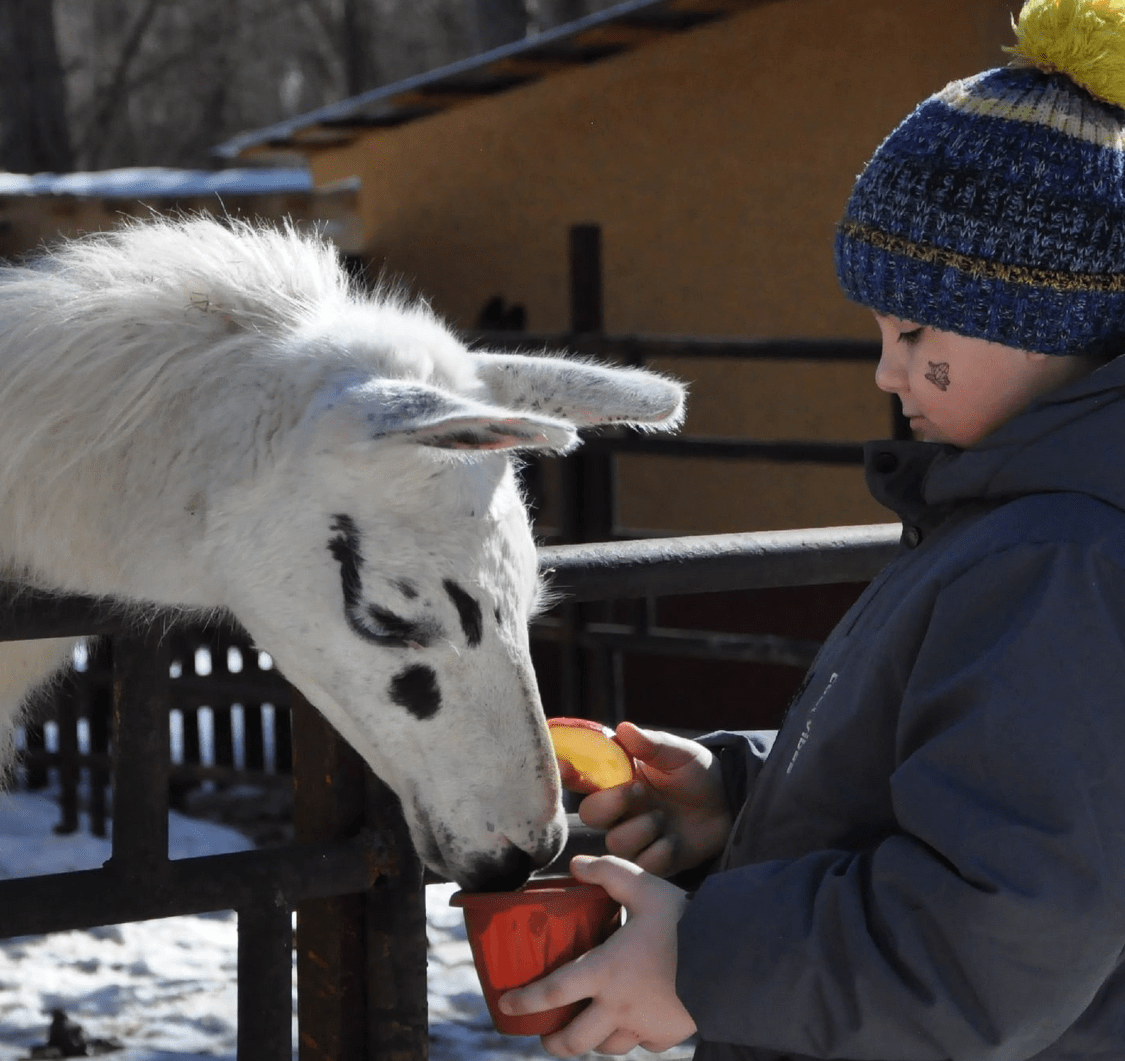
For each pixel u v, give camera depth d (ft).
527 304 31.37
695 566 7.93
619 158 29.25
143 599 7.25
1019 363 5.09
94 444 7.18
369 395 6.75
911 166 5.08
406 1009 7.02
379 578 6.75
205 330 7.44
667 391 7.76
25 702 9.02
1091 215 4.84
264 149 36.40
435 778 6.72
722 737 6.52
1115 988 4.80
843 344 18.85
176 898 6.43
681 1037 5.01
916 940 4.48
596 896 5.40
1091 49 4.89
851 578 8.54
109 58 97.55
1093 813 4.36
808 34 25.86
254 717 21.38
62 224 34.01
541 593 7.45
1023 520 4.76
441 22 97.40
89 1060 11.00
